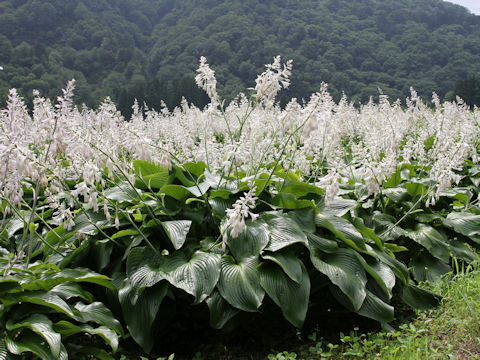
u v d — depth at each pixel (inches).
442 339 137.6
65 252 161.0
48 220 184.9
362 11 3718.0
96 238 162.7
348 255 154.7
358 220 179.2
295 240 145.8
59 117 132.3
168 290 143.9
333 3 3875.5
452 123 321.4
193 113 453.1
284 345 146.3
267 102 164.9
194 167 187.9
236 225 129.2
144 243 159.3
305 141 173.2
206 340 150.8
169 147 188.4
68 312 119.1
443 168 184.1
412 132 369.7
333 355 137.0
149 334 134.9
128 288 140.8
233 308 138.5
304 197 184.9
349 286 144.6
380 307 148.3
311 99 147.0
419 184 215.0
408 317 159.8
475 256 200.2
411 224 212.7
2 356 107.3
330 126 197.3
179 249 155.3
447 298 162.9
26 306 122.0
